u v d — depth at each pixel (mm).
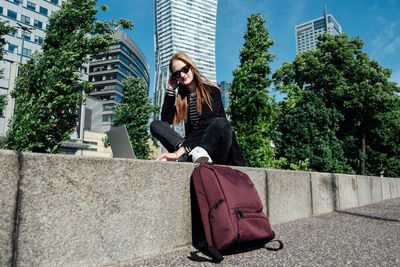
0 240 1135
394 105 18266
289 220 3793
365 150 21344
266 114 9586
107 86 71188
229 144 2525
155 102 142625
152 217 1876
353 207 6547
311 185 4609
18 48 42531
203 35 157875
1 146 9125
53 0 48094
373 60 21188
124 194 1704
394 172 21594
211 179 1914
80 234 1441
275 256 1888
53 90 9305
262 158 9273
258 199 2049
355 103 17688
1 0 41438
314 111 13430
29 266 1228
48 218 1319
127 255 1673
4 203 1164
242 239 1756
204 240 2018
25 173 1256
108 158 1636
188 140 2438
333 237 2592
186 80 2607
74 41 10094
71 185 1432
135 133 16719
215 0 166875
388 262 1742
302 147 12781
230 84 10320
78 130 35969
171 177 2072
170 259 1750
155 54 156875
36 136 9164
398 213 5062
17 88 9805
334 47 19672
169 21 148625
